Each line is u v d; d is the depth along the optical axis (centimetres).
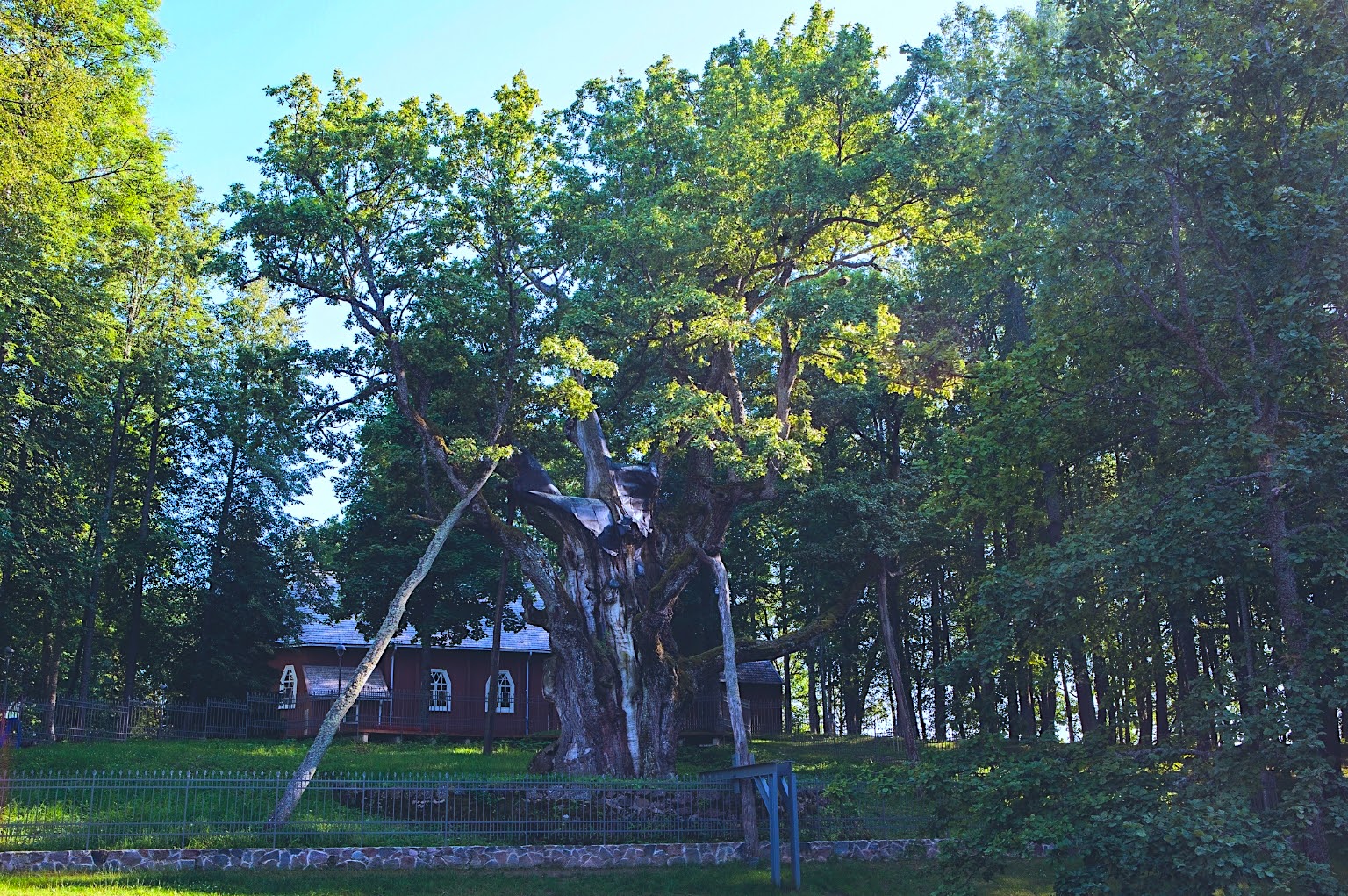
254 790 2236
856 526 3469
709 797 2445
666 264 2950
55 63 2556
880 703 6362
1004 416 2116
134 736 3619
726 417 2844
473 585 4056
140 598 4331
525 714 4975
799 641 3300
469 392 3050
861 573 3603
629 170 3103
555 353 2562
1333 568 1449
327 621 5019
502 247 2895
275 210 2645
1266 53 1683
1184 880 1438
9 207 2806
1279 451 1547
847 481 3572
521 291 2995
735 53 3472
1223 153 1630
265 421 3378
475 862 2147
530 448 3247
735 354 3712
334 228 2677
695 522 3192
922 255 3328
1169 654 2164
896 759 3734
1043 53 2062
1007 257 2202
